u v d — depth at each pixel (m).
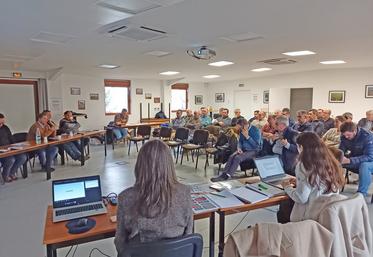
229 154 5.39
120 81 10.39
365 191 3.78
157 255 1.26
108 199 2.11
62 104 8.64
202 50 4.70
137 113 10.84
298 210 2.05
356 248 1.67
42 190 4.36
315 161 1.99
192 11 2.88
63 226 1.72
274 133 4.63
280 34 3.88
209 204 2.07
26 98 8.23
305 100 9.09
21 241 2.80
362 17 3.11
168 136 7.09
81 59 6.02
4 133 5.36
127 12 2.88
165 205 1.33
